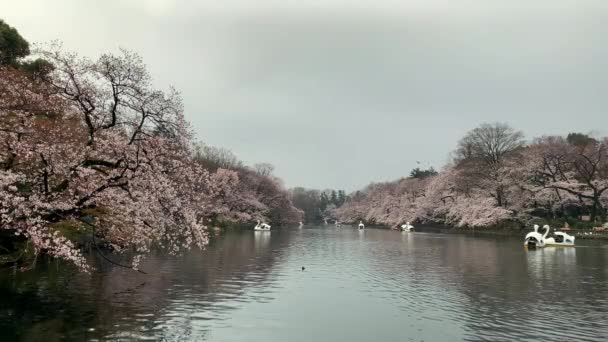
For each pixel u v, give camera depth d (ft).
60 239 66.54
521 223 277.44
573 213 291.58
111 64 65.41
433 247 186.09
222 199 282.56
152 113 68.03
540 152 265.54
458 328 62.34
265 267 116.26
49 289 76.07
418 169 524.52
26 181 65.57
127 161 65.36
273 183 404.36
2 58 112.78
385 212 480.64
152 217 71.15
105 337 53.57
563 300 79.36
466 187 308.60
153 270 102.58
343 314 69.26
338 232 336.70
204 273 101.50
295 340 56.39
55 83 66.18
